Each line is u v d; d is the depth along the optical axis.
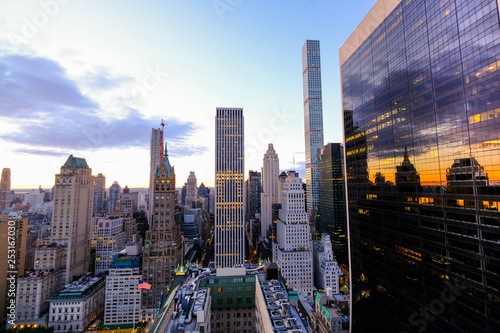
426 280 71.19
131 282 194.38
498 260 51.09
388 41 91.62
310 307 159.38
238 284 79.94
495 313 51.44
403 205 81.94
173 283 100.31
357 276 113.00
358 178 112.69
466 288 58.28
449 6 64.88
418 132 75.56
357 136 113.75
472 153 57.53
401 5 84.56
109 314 189.50
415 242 76.12
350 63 121.62
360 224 110.38
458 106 61.66
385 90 92.94
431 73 70.69
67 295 186.38
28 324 182.88
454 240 62.06
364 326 105.62
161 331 50.66
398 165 84.75
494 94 52.88
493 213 52.22
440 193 66.69
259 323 70.31
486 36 54.97
